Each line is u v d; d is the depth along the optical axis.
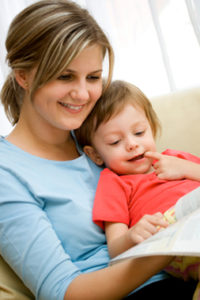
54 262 0.74
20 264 0.75
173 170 1.02
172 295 0.76
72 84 0.85
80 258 0.88
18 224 0.77
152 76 1.87
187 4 1.72
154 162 1.11
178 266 0.80
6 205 0.79
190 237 0.57
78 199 0.91
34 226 0.77
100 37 0.87
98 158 1.13
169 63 1.81
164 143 1.33
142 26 1.83
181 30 1.83
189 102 1.38
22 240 0.76
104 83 1.15
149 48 1.85
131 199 1.00
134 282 0.68
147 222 0.75
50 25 0.80
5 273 0.84
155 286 0.80
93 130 1.08
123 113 1.04
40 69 0.81
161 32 1.78
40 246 0.75
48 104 0.86
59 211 0.88
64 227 0.87
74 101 0.87
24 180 0.84
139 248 0.63
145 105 1.12
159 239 0.62
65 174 0.95
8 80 1.01
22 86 0.91
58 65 0.80
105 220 0.89
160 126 1.25
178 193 0.96
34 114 0.94
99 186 0.99
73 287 0.70
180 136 1.34
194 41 1.83
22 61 0.85
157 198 0.96
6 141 0.94
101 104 1.07
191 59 1.85
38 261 0.74
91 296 0.69
